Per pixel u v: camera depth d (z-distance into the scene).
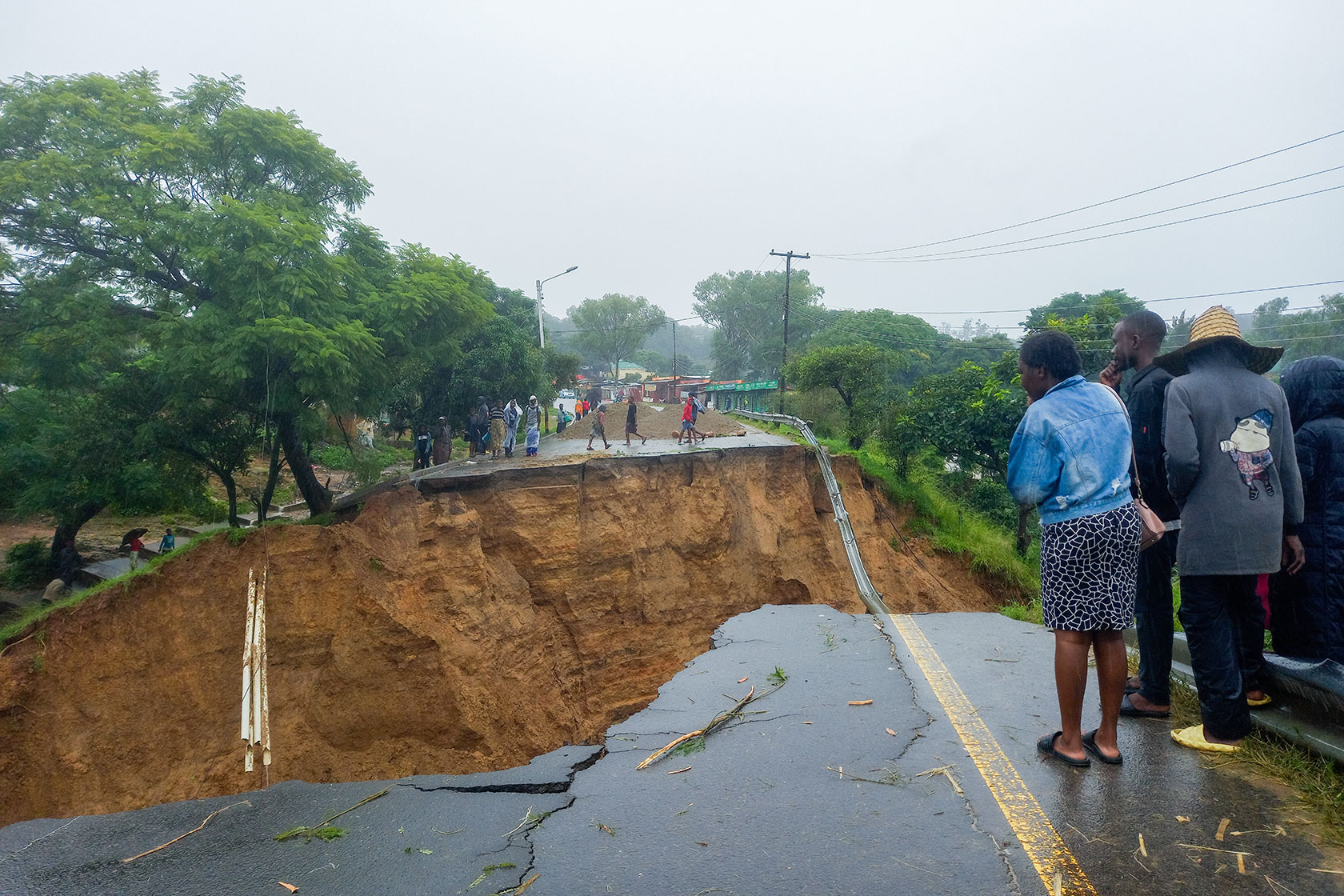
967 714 4.16
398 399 29.73
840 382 33.25
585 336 104.56
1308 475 3.81
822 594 22.19
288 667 14.22
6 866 3.13
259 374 16.14
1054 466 3.32
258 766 13.39
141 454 19.17
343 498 18.70
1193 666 3.57
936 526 26.27
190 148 15.90
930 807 3.16
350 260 17.55
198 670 13.40
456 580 16.58
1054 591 3.37
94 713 12.45
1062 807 3.08
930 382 28.70
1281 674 3.56
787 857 2.84
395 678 14.85
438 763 14.78
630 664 19.31
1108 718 3.43
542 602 18.53
